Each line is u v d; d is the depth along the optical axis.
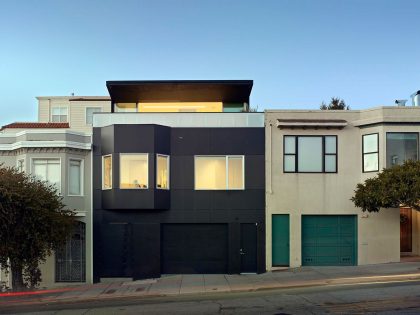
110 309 13.60
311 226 21.06
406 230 22.45
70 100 32.78
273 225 20.95
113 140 20.44
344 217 21.06
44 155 20.22
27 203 16.75
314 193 20.95
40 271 19.17
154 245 20.47
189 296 15.57
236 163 21.08
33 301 15.80
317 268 20.09
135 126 20.47
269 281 17.58
